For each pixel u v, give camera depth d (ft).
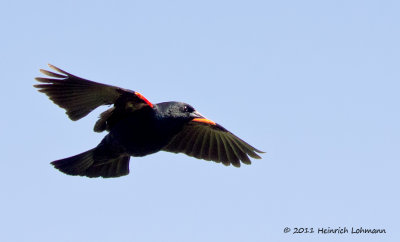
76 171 53.11
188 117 53.31
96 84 47.80
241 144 57.36
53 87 47.80
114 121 51.85
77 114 49.29
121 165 53.98
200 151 57.93
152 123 51.70
